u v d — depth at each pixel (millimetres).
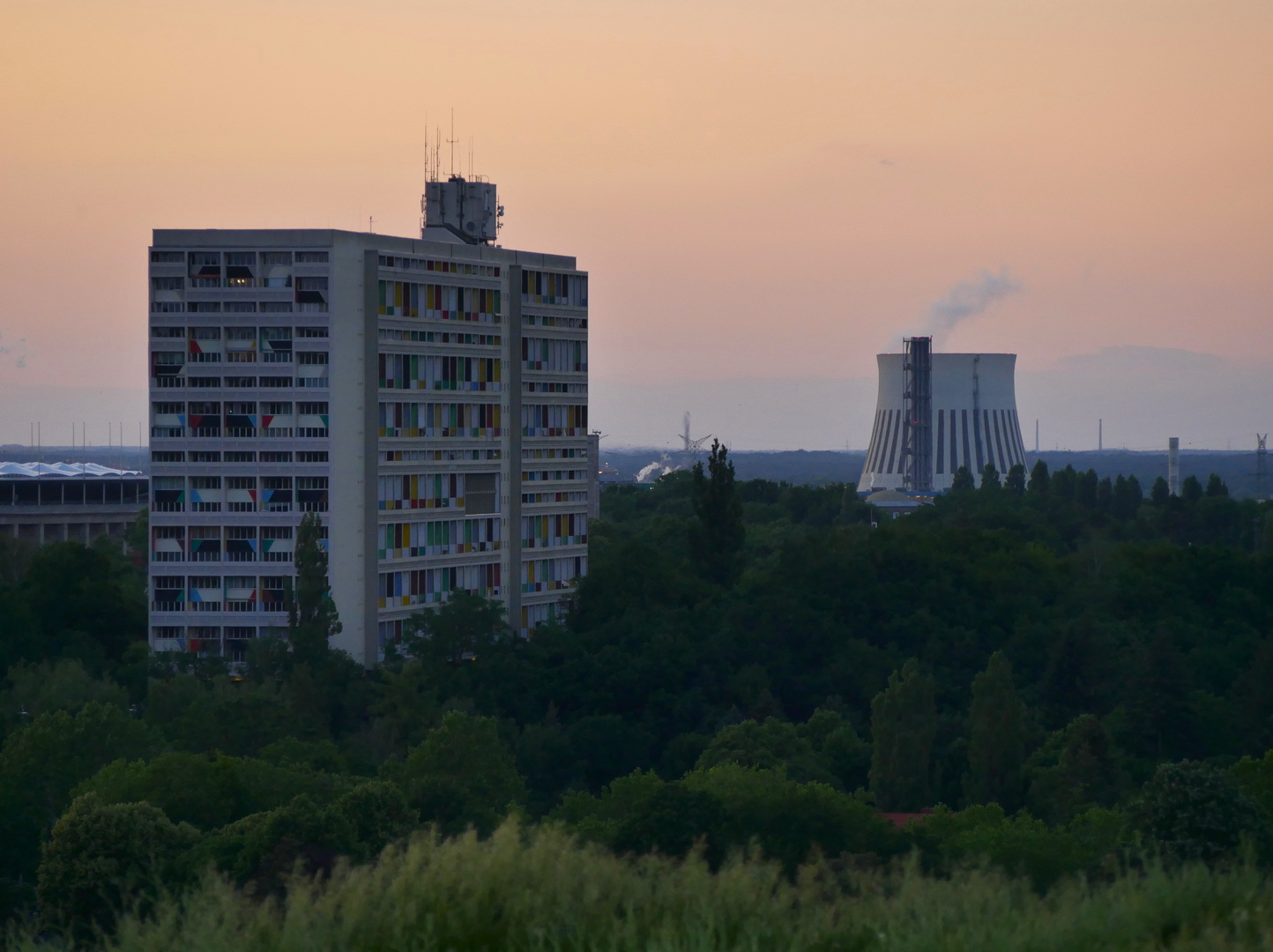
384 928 126500
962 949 121500
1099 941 125250
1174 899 132625
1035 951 123188
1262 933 121500
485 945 125812
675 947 120562
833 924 129500
